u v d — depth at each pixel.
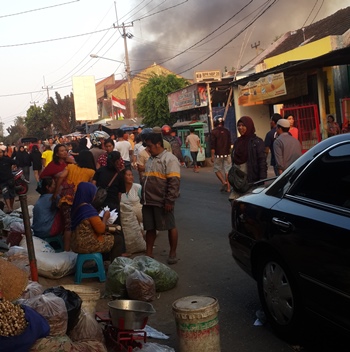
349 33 20.92
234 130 26.53
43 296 3.81
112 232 6.65
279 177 4.93
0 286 3.75
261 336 4.56
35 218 7.77
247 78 21.05
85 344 3.60
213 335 3.98
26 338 3.30
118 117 54.22
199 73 26.00
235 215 5.29
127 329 4.10
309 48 21.88
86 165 8.03
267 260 4.61
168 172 6.89
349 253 3.54
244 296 5.61
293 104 21.25
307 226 4.02
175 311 3.97
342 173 4.05
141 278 5.38
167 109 32.81
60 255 6.72
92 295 4.66
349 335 3.59
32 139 41.16
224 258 7.18
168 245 8.23
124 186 7.60
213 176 18.27
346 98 17.92
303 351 4.19
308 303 4.01
